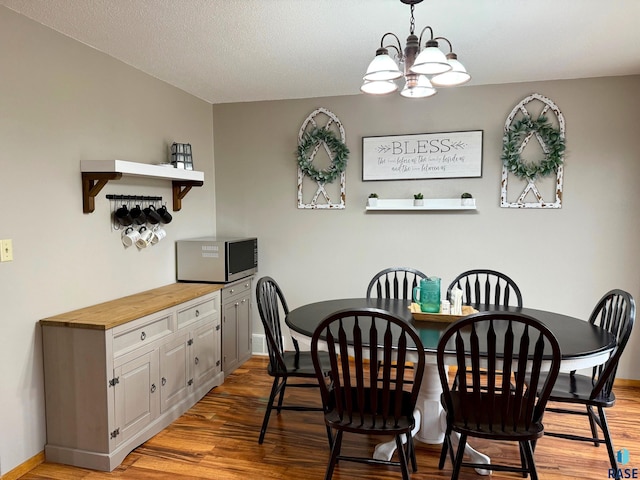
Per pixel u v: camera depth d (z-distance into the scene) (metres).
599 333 2.20
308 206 3.93
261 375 3.60
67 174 2.48
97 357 2.25
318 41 2.59
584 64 3.03
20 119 2.21
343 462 2.37
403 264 3.76
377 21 2.33
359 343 1.86
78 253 2.56
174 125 3.52
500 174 3.52
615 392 3.24
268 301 2.66
